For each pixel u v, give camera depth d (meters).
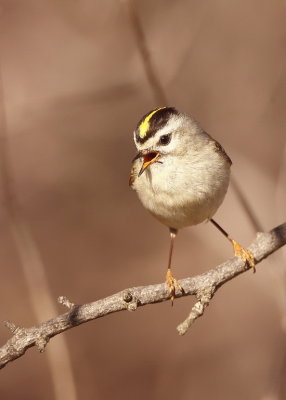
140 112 16.22
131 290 7.12
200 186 8.50
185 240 16.00
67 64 16.06
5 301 15.09
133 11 10.27
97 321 14.99
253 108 15.09
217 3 14.92
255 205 14.12
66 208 16.50
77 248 16.00
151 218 16.59
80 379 13.96
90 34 15.91
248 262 7.64
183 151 8.52
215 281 7.39
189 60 15.12
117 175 16.75
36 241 15.89
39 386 13.80
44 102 15.65
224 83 15.24
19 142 16.19
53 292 15.32
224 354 14.32
